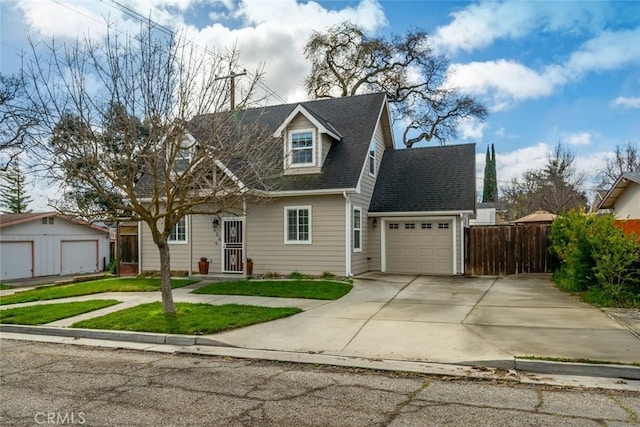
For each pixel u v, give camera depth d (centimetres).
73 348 768
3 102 1792
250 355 694
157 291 1353
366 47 3053
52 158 942
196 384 555
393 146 2025
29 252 2639
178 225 1753
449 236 1642
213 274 1639
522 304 1010
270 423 428
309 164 1603
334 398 499
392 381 562
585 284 1138
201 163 918
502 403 479
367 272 1691
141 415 450
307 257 1561
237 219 1666
